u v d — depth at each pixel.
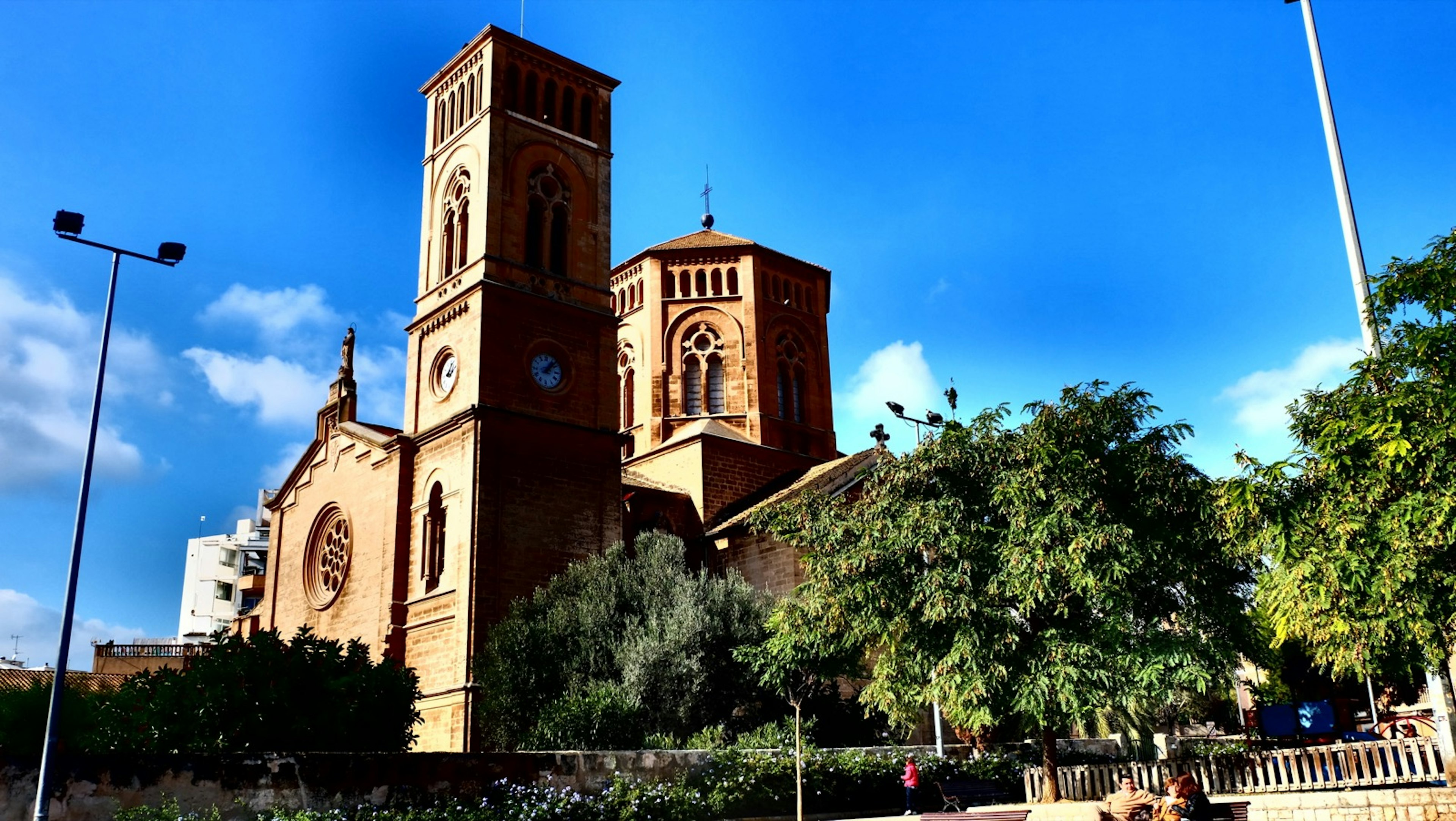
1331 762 22.95
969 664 23.72
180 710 23.77
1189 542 23.73
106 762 18.42
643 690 32.91
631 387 54.84
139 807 18.38
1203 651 23.27
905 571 25.53
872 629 25.39
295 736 24.59
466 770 22.36
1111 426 24.41
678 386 52.66
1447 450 16.89
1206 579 24.02
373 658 40.66
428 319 44.03
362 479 44.66
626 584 37.00
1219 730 42.16
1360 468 17.88
